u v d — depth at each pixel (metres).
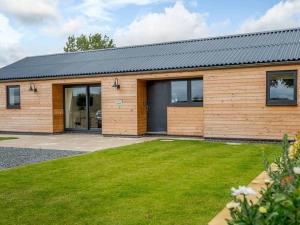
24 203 4.91
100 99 16.66
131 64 15.29
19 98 17.84
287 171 2.92
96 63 16.89
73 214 4.40
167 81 14.85
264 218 1.96
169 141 12.61
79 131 17.28
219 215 3.20
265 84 11.89
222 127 12.67
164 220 4.08
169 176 6.47
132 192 5.38
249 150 9.91
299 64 11.28
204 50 14.91
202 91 14.04
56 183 6.12
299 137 5.12
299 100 11.36
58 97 17.23
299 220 1.92
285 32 14.84
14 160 9.06
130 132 14.83
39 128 17.28
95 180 6.29
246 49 13.53
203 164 7.67
